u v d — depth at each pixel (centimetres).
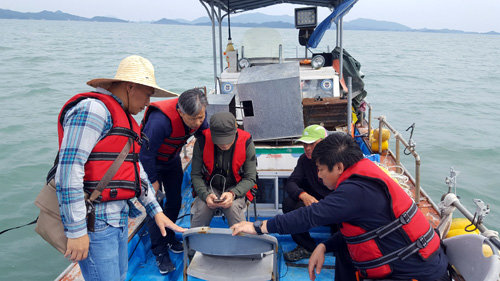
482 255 196
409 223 188
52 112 1537
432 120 1505
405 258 190
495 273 179
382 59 4675
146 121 302
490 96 2105
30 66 3177
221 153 295
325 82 500
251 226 215
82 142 172
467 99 1992
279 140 391
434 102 1883
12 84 2217
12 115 1473
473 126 1416
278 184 398
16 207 748
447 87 2425
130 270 305
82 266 197
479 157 1064
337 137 200
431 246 193
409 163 1004
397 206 186
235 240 226
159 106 293
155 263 323
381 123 477
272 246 226
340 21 550
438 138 1241
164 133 289
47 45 6216
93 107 178
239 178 305
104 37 10600
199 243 236
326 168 200
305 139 304
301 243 315
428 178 911
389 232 188
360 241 194
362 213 187
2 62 3431
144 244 336
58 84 2256
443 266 199
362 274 205
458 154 1087
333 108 419
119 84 199
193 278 304
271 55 612
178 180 336
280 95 370
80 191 173
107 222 190
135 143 202
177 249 329
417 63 4256
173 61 3678
